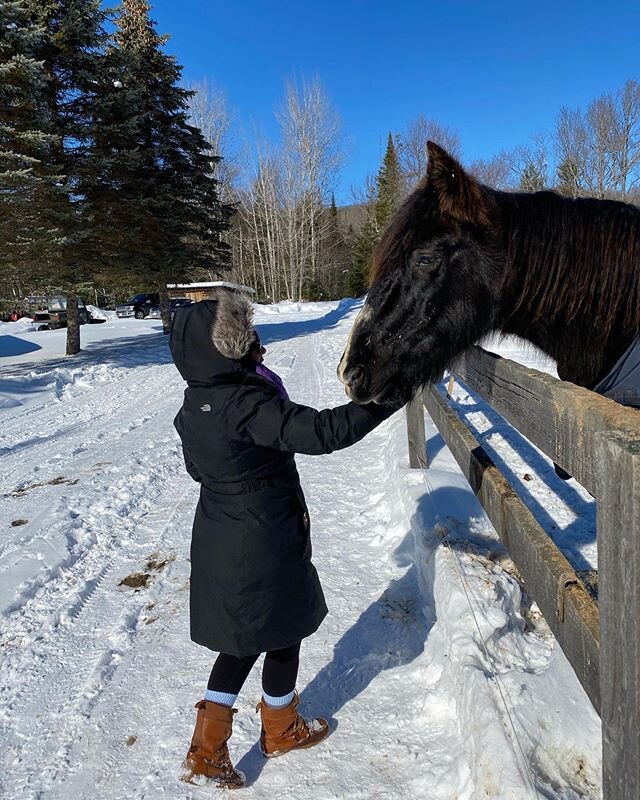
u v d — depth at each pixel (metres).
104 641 2.94
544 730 1.86
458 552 2.89
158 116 19.38
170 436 7.07
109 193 14.77
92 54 13.78
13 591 3.39
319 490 4.80
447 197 2.03
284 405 1.84
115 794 2.03
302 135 40.69
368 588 3.20
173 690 2.54
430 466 4.39
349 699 2.37
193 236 21.31
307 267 45.25
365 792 1.93
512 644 2.35
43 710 2.47
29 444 7.12
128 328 24.05
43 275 12.97
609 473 0.96
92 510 4.68
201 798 1.98
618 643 0.99
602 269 2.10
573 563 3.10
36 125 12.06
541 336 2.36
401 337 2.09
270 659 2.04
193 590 2.02
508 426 5.85
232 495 1.92
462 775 1.86
